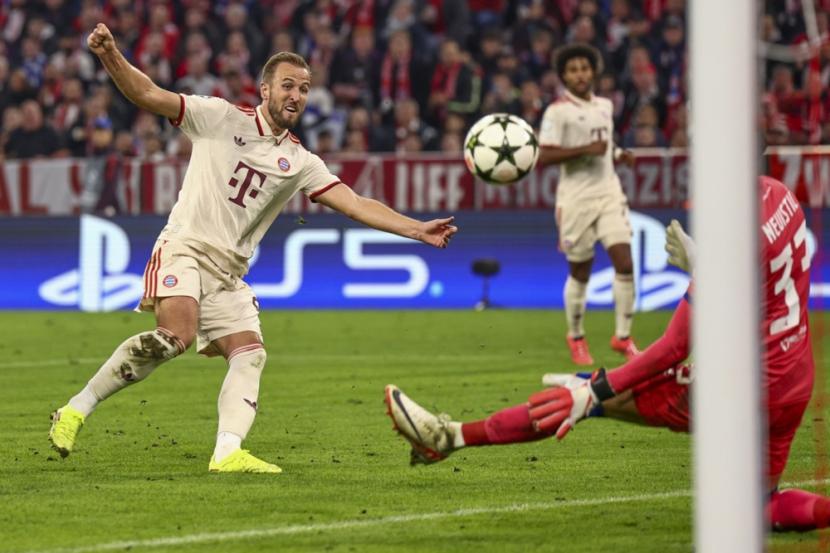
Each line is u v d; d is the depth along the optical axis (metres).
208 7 66.94
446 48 60.50
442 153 56.69
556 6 64.19
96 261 54.41
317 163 21.27
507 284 53.62
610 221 36.88
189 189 20.83
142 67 64.12
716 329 11.84
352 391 30.98
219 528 16.94
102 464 21.62
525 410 16.27
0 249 54.59
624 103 59.19
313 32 63.81
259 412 27.73
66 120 61.75
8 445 23.53
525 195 53.28
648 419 16.17
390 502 18.59
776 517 16.75
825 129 54.66
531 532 16.80
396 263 53.81
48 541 16.22
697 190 11.93
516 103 58.66
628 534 16.67
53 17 67.38
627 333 37.50
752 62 11.84
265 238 54.19
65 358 38.16
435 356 38.31
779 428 16.44
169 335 20.33
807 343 16.44
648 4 63.34
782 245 15.91
